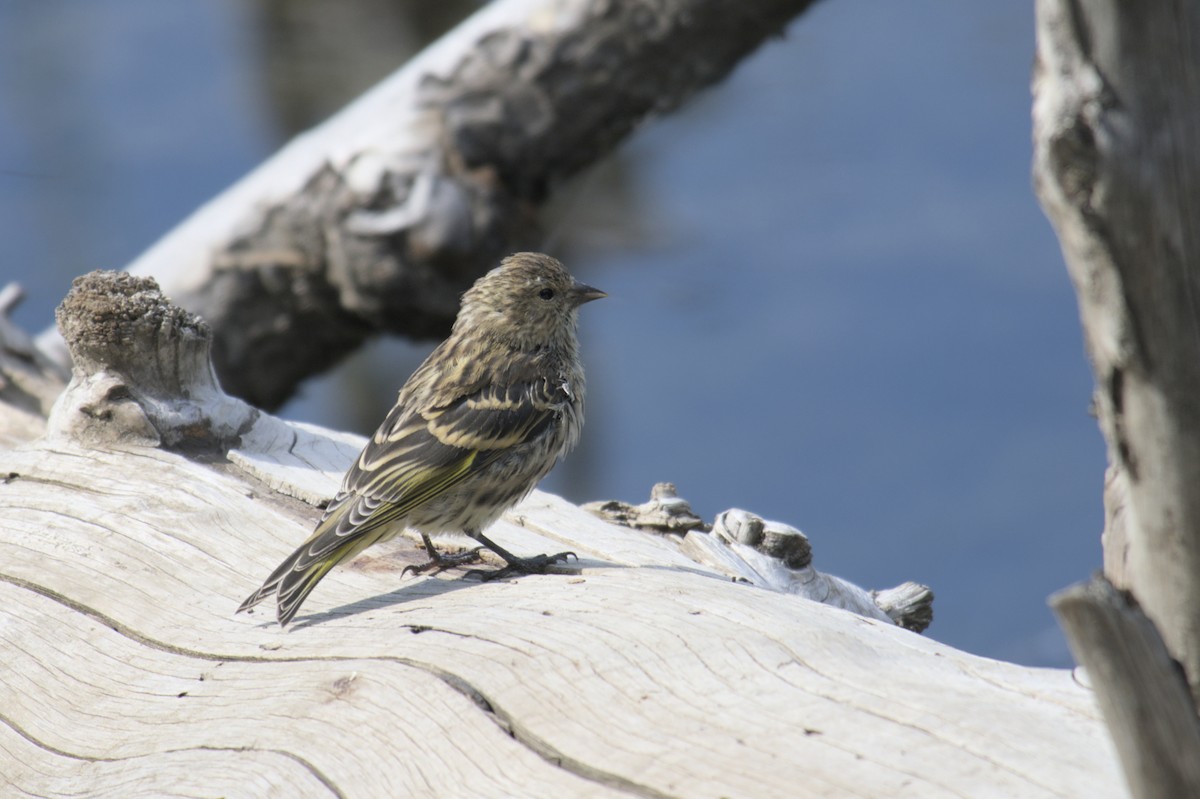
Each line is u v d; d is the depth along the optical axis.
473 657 7.16
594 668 6.84
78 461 10.56
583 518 10.14
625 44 18.09
